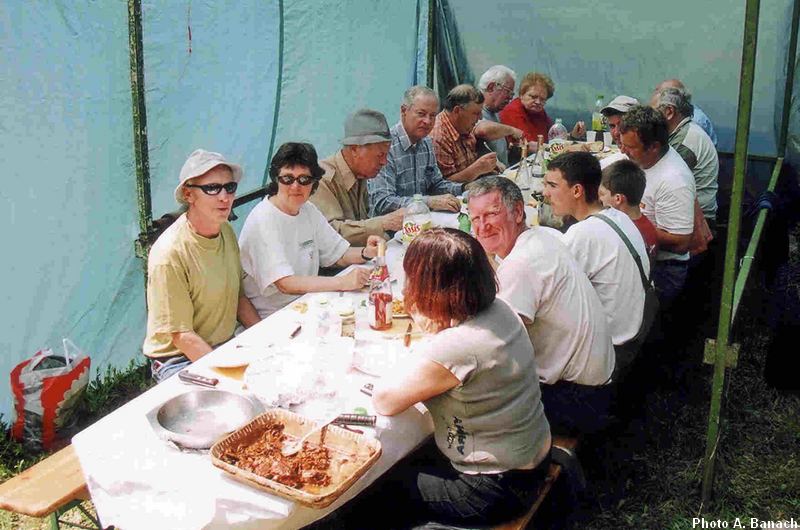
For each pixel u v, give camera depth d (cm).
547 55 661
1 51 339
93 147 383
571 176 352
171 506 224
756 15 281
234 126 468
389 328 316
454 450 261
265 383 268
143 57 393
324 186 435
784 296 466
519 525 265
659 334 394
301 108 520
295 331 313
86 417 391
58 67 360
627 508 340
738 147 297
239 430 238
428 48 660
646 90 643
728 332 317
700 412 405
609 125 591
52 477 268
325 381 274
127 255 413
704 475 338
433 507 265
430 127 501
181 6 412
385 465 253
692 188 442
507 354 248
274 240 366
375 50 592
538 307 300
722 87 620
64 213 378
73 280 392
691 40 616
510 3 651
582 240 337
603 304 338
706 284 515
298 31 498
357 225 430
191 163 316
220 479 227
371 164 438
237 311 366
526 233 305
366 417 252
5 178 351
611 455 366
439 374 245
